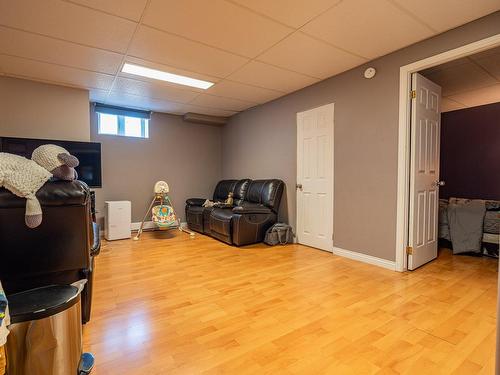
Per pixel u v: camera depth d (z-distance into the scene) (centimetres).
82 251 141
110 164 466
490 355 142
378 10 205
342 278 255
